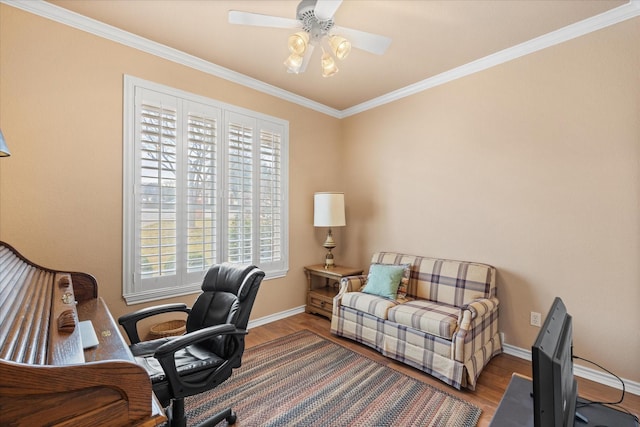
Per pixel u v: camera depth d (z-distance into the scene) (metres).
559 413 0.80
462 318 2.16
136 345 1.69
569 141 2.30
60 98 2.10
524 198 2.53
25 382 0.58
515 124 2.58
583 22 2.19
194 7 2.05
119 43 2.35
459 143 2.94
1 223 1.89
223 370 1.51
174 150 2.62
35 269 1.78
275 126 3.38
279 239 3.43
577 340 2.27
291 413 1.82
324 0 1.57
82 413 0.64
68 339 0.97
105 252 2.28
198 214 2.76
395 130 3.49
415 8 2.04
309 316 3.56
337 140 4.08
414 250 3.30
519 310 2.56
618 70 2.10
